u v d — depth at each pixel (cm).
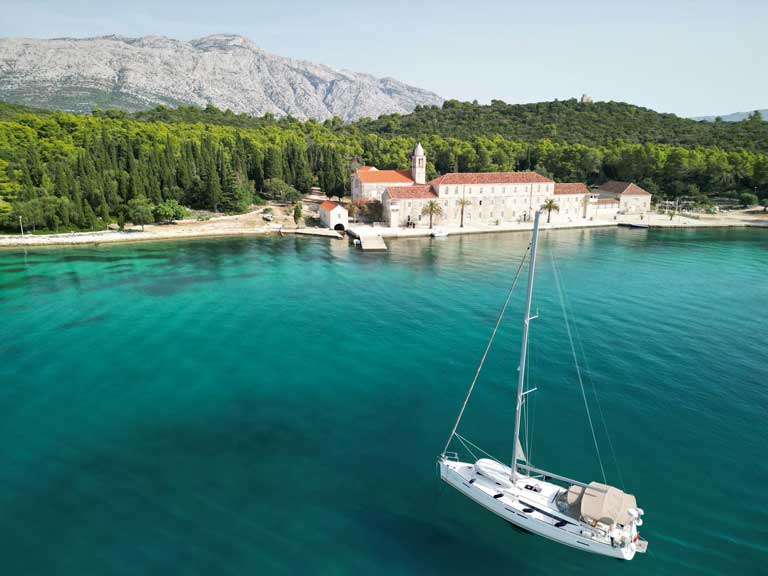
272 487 3288
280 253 10831
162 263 9744
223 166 15962
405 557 2745
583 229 14575
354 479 3369
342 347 5575
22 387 4631
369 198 15150
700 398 4406
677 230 14288
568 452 3634
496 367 5028
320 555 2752
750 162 18725
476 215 14850
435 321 6384
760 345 5562
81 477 3378
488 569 2672
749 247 11444
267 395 4494
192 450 3678
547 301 7194
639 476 3372
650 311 6731
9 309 6844
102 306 7025
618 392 4503
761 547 2786
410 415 4153
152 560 2709
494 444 3741
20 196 12131
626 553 2664
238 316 6619
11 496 3188
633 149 19900
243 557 2733
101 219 12950
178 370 5003
